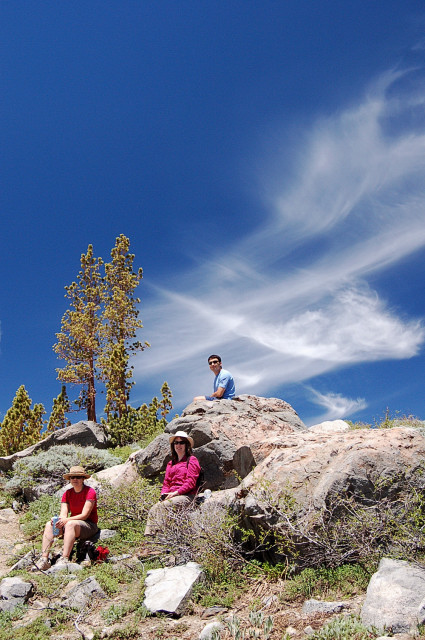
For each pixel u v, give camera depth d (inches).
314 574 225.9
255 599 220.7
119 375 953.5
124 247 1164.5
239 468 385.1
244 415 432.8
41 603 245.1
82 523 301.9
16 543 360.2
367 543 226.5
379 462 251.1
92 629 213.6
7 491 494.6
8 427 767.7
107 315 1076.5
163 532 286.5
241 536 270.2
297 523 239.1
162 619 213.5
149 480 397.7
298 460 273.0
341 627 177.8
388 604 181.0
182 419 421.1
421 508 241.8
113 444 718.5
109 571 269.6
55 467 499.8
